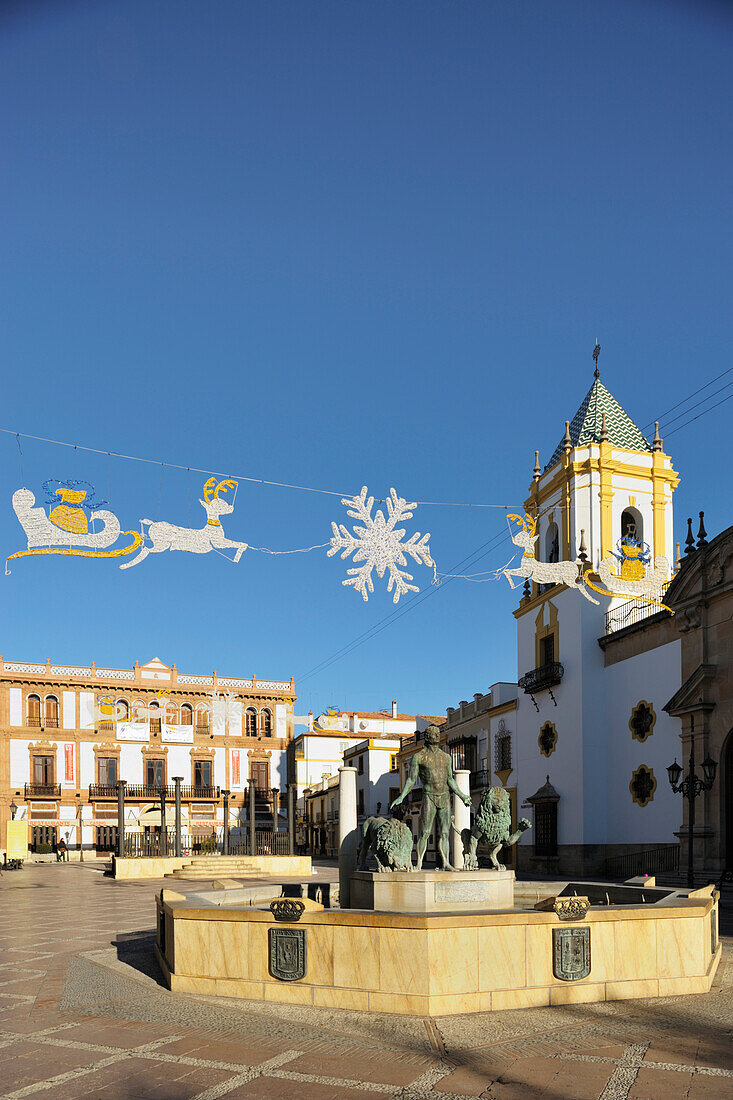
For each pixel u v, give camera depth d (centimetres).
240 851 5850
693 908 1042
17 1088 712
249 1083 718
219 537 1273
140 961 1296
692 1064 755
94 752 6581
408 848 1280
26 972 1255
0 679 6406
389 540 1408
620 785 3447
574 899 984
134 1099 684
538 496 4156
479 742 4728
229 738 6981
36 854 5988
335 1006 947
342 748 7181
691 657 2936
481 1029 861
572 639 3728
